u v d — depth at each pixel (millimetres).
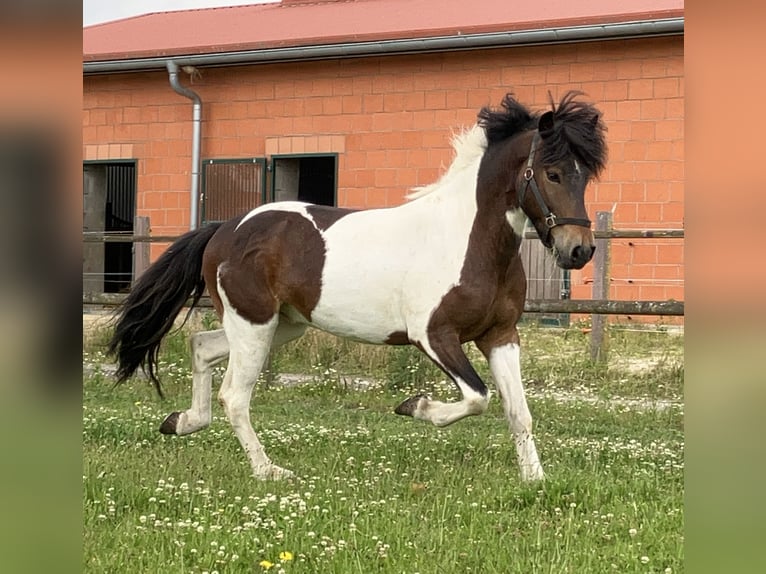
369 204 16312
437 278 6000
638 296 14367
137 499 5344
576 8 15805
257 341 6605
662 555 4191
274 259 6547
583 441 7672
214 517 4969
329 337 11828
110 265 20031
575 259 5508
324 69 16594
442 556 4301
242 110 17250
